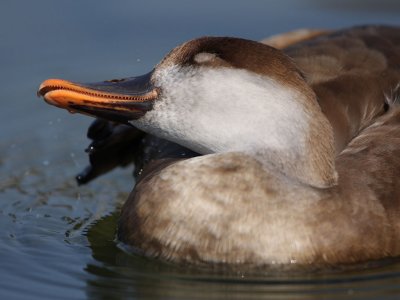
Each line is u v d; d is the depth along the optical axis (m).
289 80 7.93
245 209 7.78
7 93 12.59
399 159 8.44
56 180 10.70
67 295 7.69
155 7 14.33
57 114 12.27
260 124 7.94
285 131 7.91
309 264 7.79
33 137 11.74
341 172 8.19
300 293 7.55
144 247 8.14
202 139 8.13
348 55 9.38
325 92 8.90
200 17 13.99
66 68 12.96
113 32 13.78
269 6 14.24
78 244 8.80
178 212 7.93
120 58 13.16
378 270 7.88
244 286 7.70
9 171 10.93
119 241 8.50
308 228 7.77
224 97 7.99
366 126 8.88
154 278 7.91
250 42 8.08
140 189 8.30
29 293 7.72
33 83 12.70
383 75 9.19
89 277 8.01
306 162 7.94
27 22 14.03
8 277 8.02
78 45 13.56
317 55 9.38
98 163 9.96
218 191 7.84
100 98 8.23
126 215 8.42
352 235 7.86
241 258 7.80
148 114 8.27
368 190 8.09
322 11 14.09
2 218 9.53
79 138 11.75
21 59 13.23
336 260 7.84
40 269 8.18
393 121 8.81
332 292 7.55
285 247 7.76
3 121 12.07
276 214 7.76
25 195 10.23
